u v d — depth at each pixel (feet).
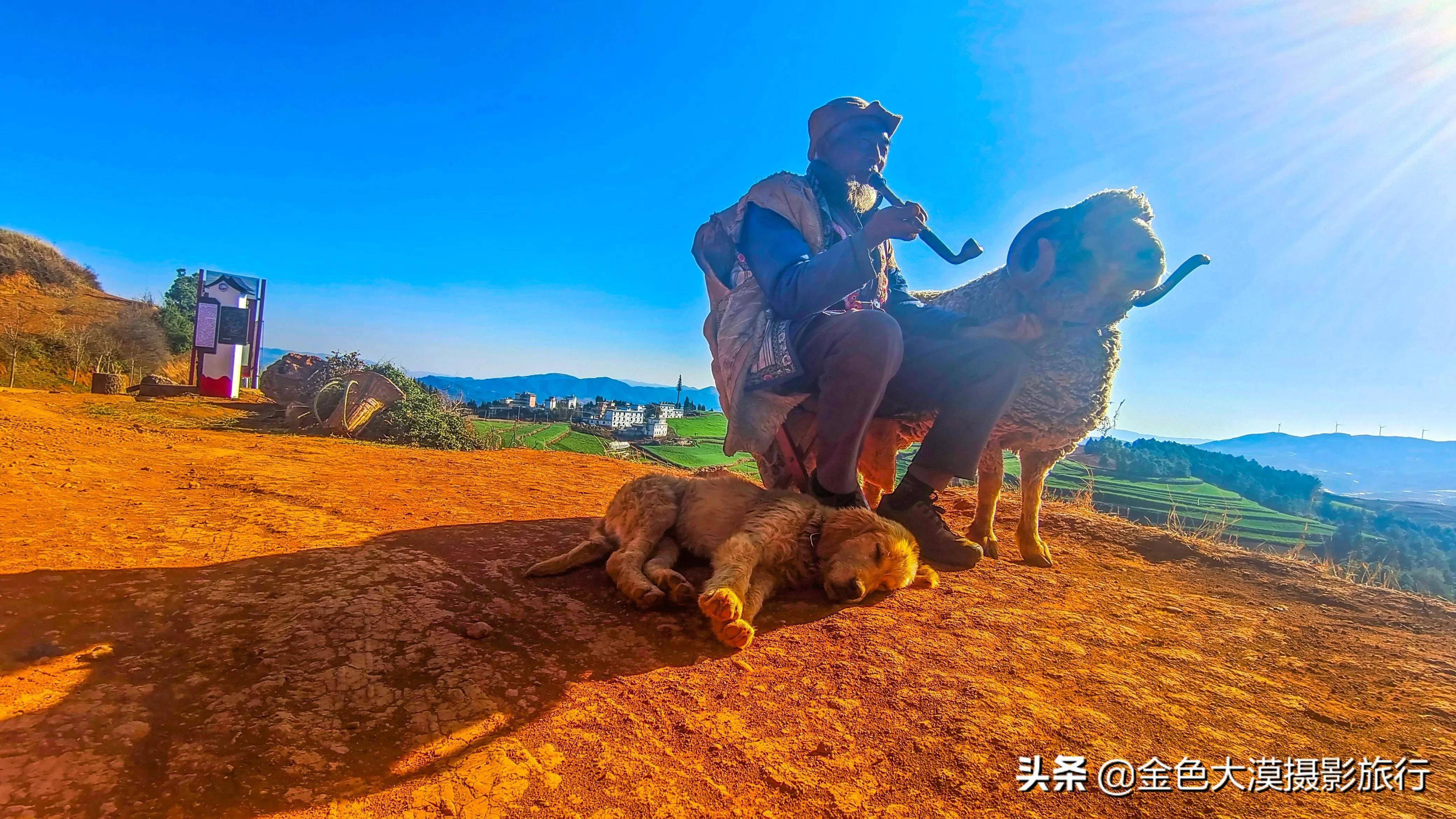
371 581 9.92
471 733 6.33
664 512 12.66
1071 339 13.08
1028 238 12.62
